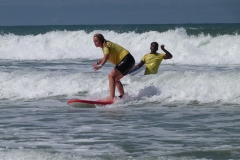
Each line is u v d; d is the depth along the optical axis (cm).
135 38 6088
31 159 1362
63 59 5522
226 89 2475
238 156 1402
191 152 1464
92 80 2972
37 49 6128
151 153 1466
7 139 1694
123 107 2398
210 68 4100
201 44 5394
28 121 2058
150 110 2288
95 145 1584
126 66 2423
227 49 5153
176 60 4938
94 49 6162
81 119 2088
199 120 2006
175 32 5791
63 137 1716
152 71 2541
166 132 1780
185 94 2520
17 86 2983
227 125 1883
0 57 5888
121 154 1458
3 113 2289
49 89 2909
